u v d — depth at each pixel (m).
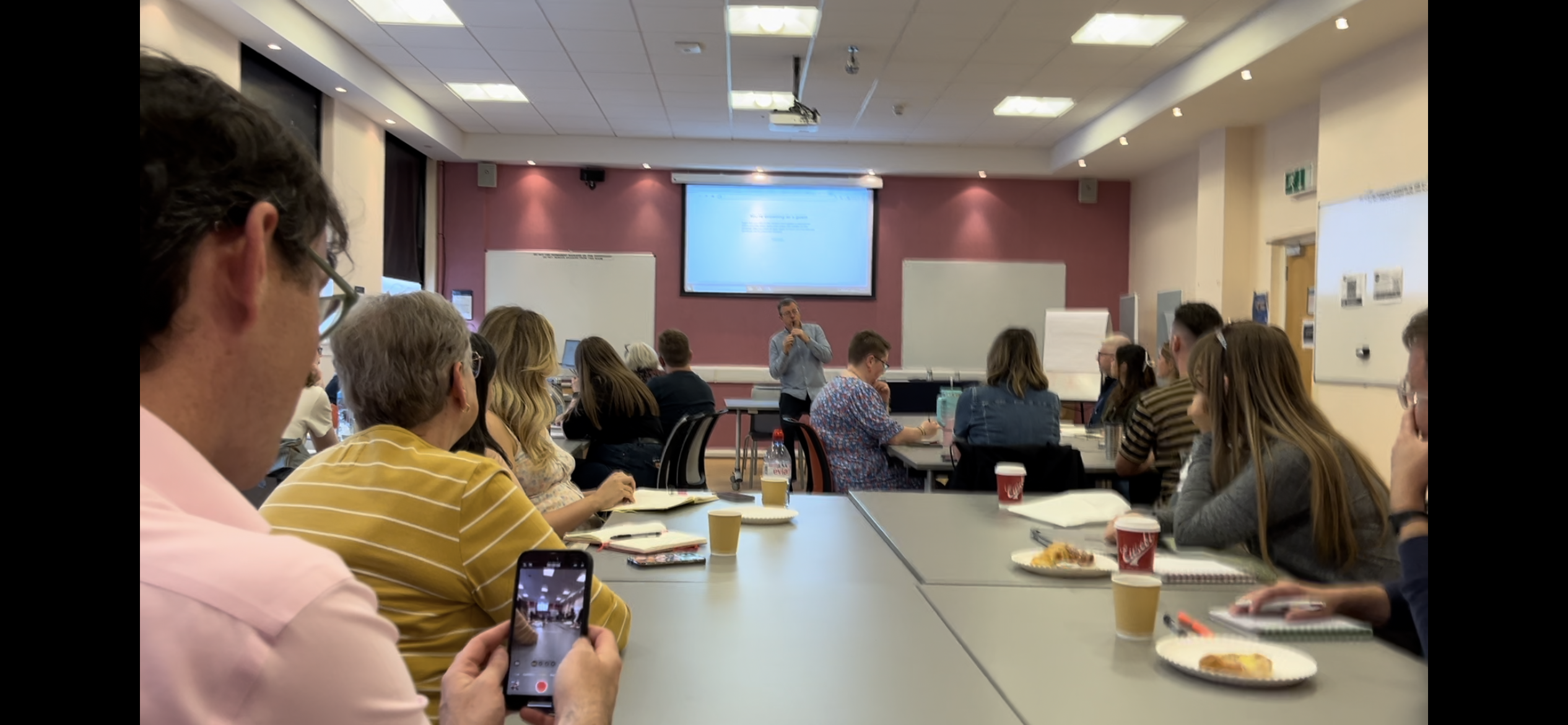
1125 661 1.28
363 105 6.96
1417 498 1.36
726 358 9.59
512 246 9.46
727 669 1.24
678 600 1.59
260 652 0.43
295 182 0.54
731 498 2.73
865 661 1.28
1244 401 2.03
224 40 5.29
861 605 1.57
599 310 9.48
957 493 2.93
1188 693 1.16
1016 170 9.37
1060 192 9.73
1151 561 1.76
